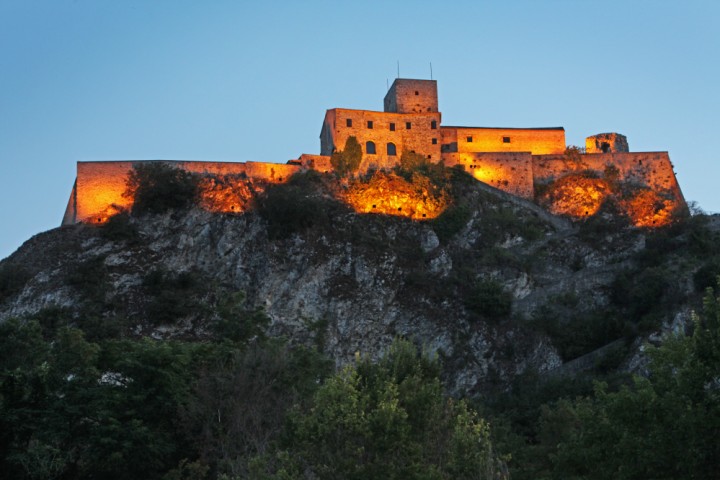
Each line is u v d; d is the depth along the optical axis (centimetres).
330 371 7331
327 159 12506
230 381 6244
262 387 6278
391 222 11856
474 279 11400
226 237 11288
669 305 10369
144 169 11744
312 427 4691
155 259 11125
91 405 5888
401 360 5094
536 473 6203
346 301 10931
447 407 4912
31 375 5988
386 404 4581
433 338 10750
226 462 5591
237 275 11062
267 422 6047
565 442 6081
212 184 11775
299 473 4722
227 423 6047
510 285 11388
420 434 4703
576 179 13038
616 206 12706
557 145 13600
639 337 10025
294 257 11156
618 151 14000
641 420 4778
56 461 5619
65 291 10594
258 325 9238
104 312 10400
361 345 10719
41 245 11294
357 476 4453
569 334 10756
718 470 4341
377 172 12419
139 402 6056
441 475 4384
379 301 11006
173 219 11506
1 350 6600
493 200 12631
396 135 12975
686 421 4406
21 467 5647
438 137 13062
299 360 6975
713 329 4594
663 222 12219
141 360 6219
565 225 12638
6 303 10612
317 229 11419
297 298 10888
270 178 12131
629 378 9269
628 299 10956
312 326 10625
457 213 12156
